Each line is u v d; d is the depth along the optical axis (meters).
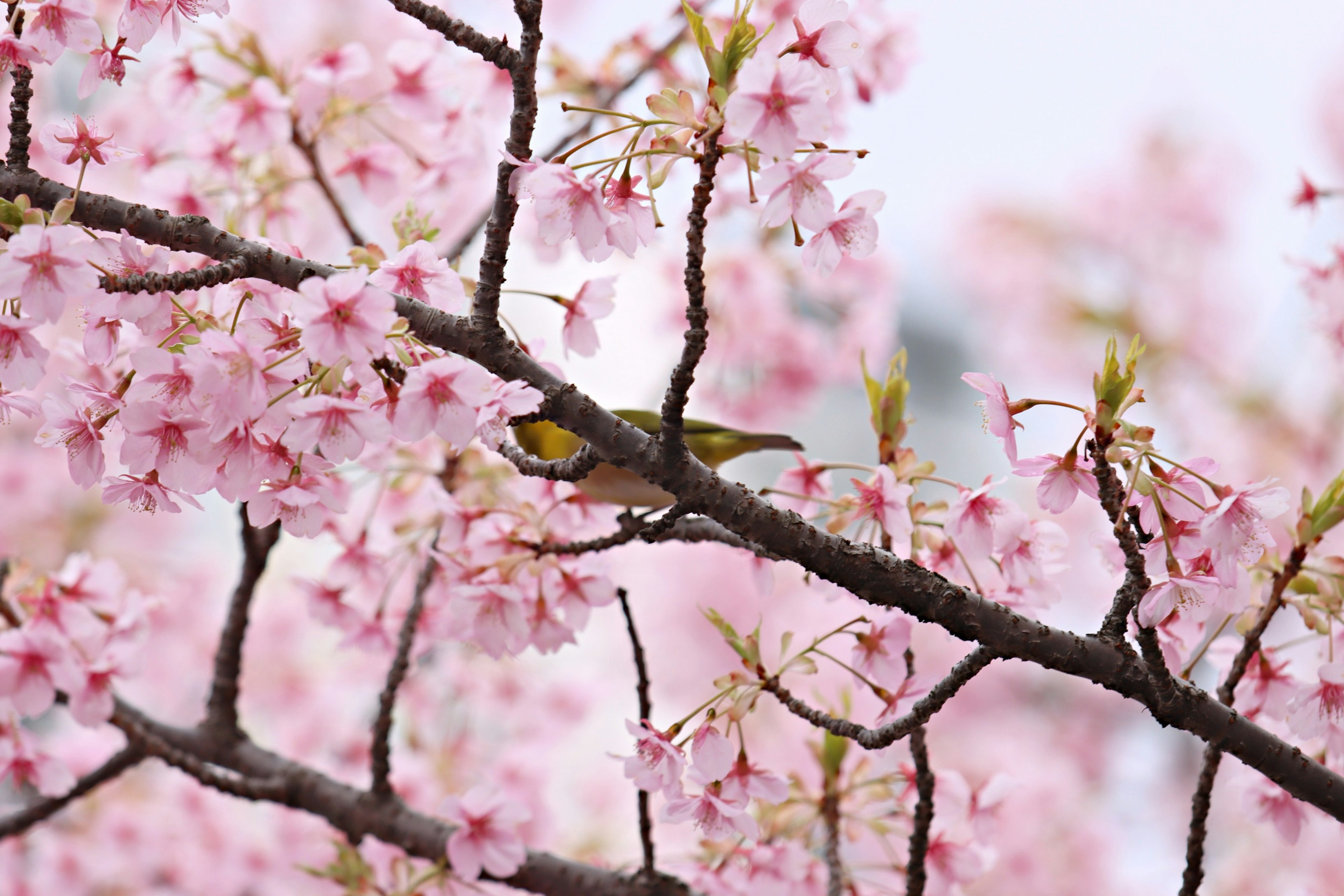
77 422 3.45
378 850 4.00
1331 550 4.98
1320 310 3.92
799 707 3.51
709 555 8.59
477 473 3.85
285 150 4.52
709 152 3.43
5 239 3.42
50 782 3.71
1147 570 3.47
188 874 5.45
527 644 3.62
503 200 3.46
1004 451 3.46
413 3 3.45
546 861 3.70
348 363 3.43
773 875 3.67
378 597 4.44
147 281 3.42
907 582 3.49
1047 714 8.66
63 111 5.39
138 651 3.71
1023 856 7.23
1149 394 7.66
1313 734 3.50
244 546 3.93
